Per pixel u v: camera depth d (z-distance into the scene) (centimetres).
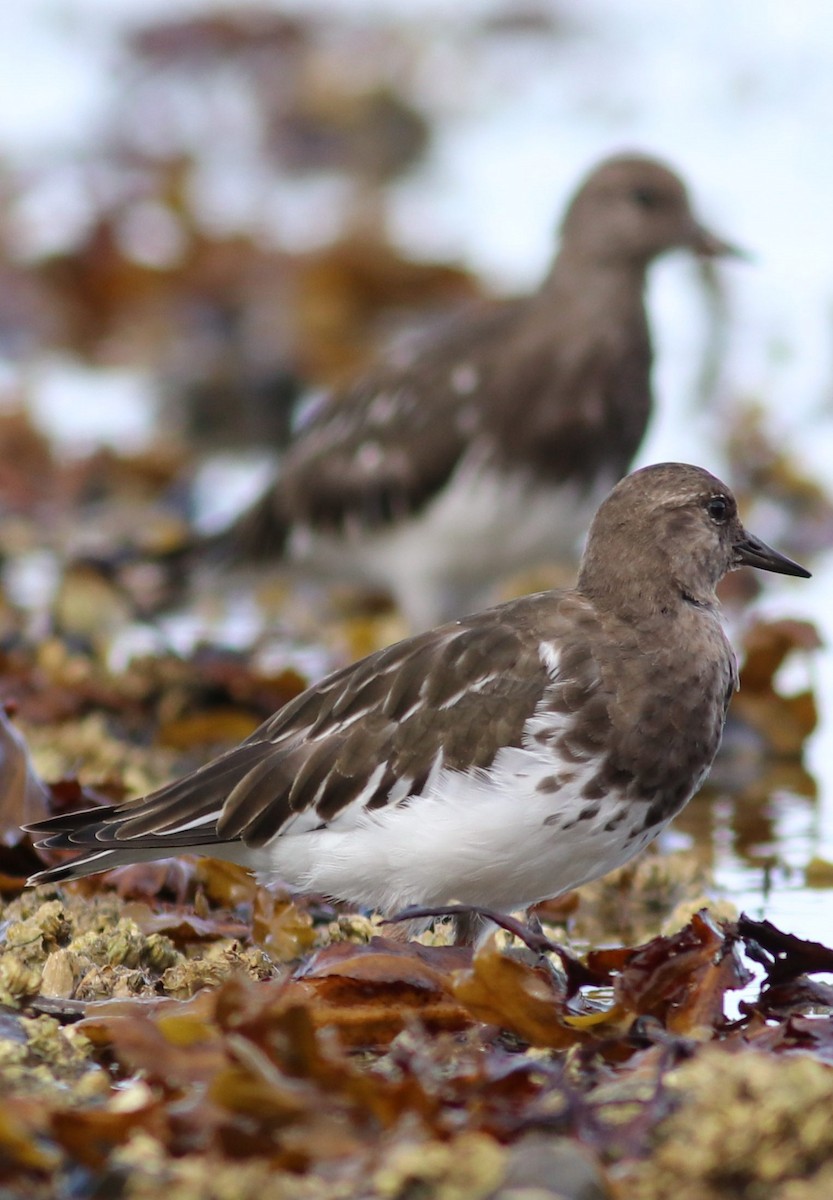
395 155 2484
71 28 2778
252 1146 564
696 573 852
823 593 1453
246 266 2133
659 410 1755
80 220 2262
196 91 2641
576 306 1267
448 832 787
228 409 1888
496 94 2620
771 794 1130
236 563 1362
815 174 2262
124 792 1023
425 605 1322
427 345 1314
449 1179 545
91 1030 693
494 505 1266
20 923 805
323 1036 692
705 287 1998
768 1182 561
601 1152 586
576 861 804
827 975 791
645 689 801
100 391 1917
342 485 1295
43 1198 562
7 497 1620
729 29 2805
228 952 786
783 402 1777
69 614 1352
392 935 815
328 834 810
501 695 794
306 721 829
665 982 701
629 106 2552
